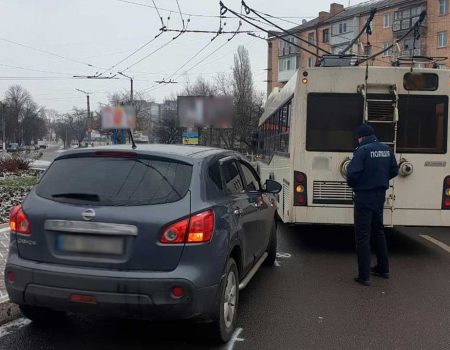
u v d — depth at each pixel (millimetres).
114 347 4207
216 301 4027
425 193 7684
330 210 7809
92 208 3934
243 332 4598
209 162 4500
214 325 4129
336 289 6047
